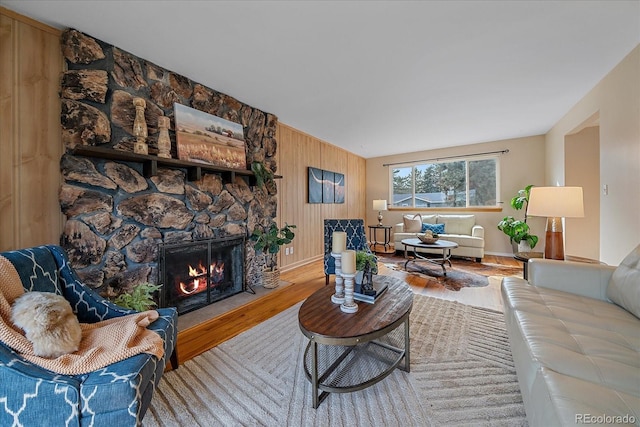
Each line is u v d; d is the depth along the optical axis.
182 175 2.53
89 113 1.92
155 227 2.32
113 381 0.97
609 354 1.10
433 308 2.62
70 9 1.67
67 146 1.85
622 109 2.34
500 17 1.77
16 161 1.71
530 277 1.96
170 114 2.45
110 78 2.03
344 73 2.51
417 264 4.56
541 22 1.82
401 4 1.64
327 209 5.33
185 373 1.65
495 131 4.60
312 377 1.37
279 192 4.05
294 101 3.18
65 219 1.90
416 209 6.26
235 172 2.88
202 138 2.67
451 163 5.83
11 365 0.95
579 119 3.23
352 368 1.67
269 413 1.33
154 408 1.36
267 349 1.93
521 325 1.38
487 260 4.86
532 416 1.02
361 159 6.71
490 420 1.27
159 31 1.89
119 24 1.82
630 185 2.26
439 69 2.44
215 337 2.12
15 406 0.94
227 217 3.00
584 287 1.76
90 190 1.95
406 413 1.32
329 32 1.90
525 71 2.50
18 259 1.25
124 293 2.09
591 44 2.09
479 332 2.13
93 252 1.95
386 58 2.25
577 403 0.81
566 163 3.79
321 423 1.27
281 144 4.08
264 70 2.44
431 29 1.88
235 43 2.03
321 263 4.75
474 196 5.59
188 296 2.62
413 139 5.07
